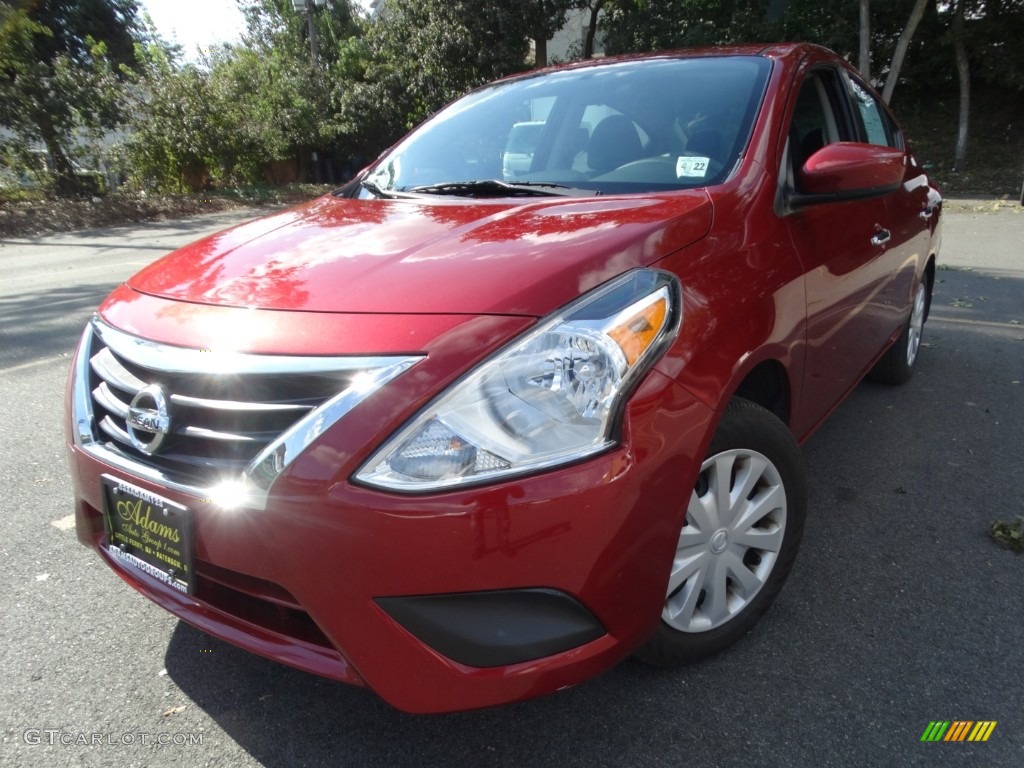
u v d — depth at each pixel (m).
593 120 2.82
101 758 1.86
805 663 2.13
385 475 1.50
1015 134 18.88
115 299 2.19
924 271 4.26
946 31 18.14
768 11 20.98
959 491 3.13
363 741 1.91
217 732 1.94
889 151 2.47
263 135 20.62
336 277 1.88
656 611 1.75
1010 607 2.36
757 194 2.28
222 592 1.83
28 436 3.86
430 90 22.16
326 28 28.48
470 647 1.55
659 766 1.80
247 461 1.63
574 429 1.58
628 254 1.82
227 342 1.72
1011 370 4.64
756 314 2.01
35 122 15.87
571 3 21.12
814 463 3.43
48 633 2.33
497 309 1.63
